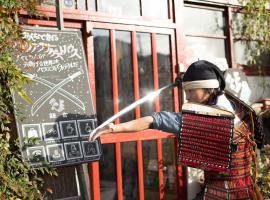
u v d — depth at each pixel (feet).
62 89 12.92
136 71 17.08
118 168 16.38
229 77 18.83
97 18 16.07
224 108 9.80
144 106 17.37
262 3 20.92
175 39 18.28
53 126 12.50
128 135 16.58
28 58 12.54
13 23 11.75
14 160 11.71
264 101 17.78
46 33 13.00
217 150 9.44
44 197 12.46
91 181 15.69
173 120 9.82
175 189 18.12
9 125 12.26
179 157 9.79
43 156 12.12
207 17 20.06
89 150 12.90
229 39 20.56
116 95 16.48
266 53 22.00
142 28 17.34
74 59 13.33
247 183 9.69
